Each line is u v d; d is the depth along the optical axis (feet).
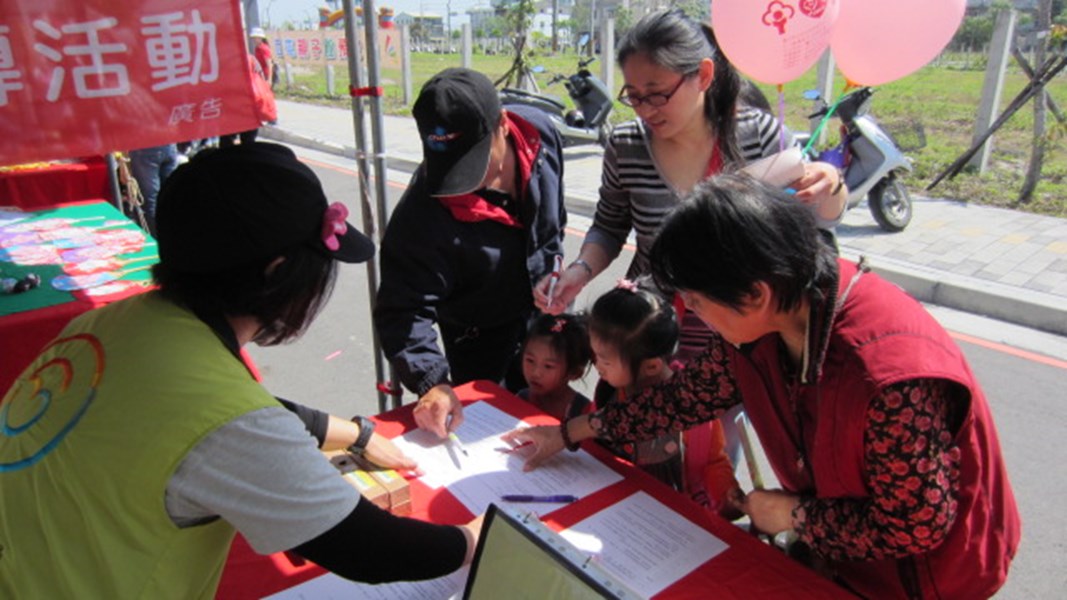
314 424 5.12
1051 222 19.20
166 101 6.51
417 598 4.25
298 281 3.34
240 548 4.58
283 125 38.58
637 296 6.07
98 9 6.03
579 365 7.13
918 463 3.45
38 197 13.29
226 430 3.02
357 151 7.97
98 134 6.24
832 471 3.83
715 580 4.32
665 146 6.81
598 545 4.60
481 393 6.69
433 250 6.57
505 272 7.09
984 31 67.92
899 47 5.92
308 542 3.25
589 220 21.63
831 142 25.54
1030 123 32.19
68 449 3.09
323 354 13.41
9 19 5.73
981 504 3.84
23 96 5.87
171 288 3.36
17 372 7.84
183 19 6.46
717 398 4.83
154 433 2.98
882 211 18.20
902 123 29.63
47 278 9.14
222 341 3.32
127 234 11.35
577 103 28.40
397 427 6.08
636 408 5.19
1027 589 7.80
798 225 3.43
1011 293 14.76
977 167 23.48
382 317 6.51
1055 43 19.99
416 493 5.17
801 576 4.35
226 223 3.14
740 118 6.72
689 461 6.10
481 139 6.19
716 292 3.47
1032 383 12.11
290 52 57.82
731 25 5.98
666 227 3.58
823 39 5.89
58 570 3.06
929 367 3.41
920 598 4.13
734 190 3.49
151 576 3.10
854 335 3.56
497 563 3.49
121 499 3.00
